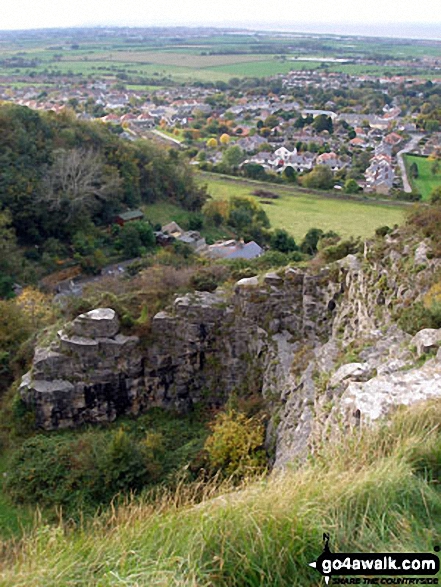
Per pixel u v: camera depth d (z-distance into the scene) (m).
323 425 16.69
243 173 125.62
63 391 30.36
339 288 30.23
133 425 31.47
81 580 8.94
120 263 73.88
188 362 32.47
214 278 36.84
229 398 30.83
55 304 45.66
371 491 9.94
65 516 24.36
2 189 70.56
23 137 78.44
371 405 13.96
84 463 26.50
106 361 30.86
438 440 11.38
